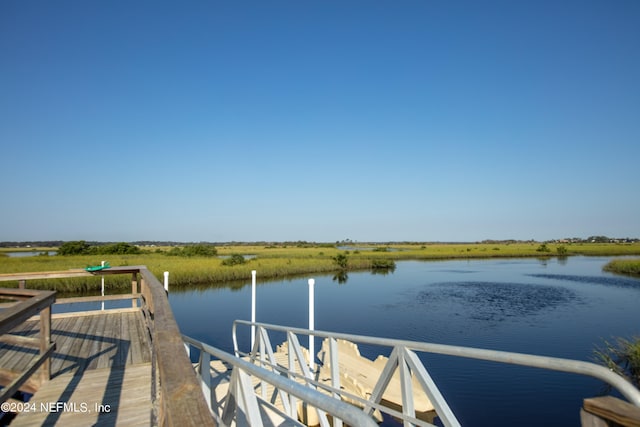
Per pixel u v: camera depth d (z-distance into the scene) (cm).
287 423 477
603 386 1073
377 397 316
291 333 522
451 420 247
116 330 780
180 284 3316
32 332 771
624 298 2583
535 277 3881
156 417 335
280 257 5903
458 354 241
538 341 1586
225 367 760
